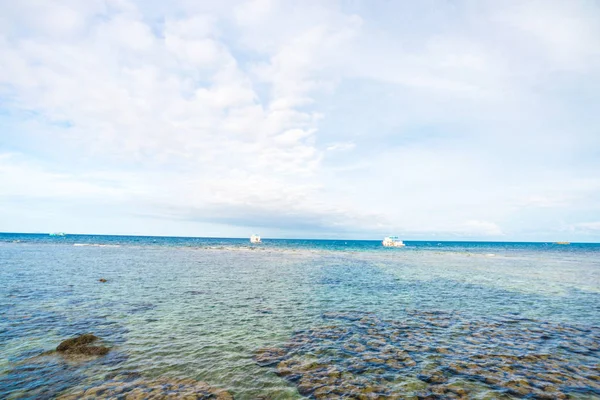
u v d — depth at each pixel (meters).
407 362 11.42
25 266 36.19
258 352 12.23
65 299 20.44
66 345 11.97
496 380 10.04
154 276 32.16
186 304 20.11
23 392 8.77
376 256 75.00
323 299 22.75
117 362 10.98
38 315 16.56
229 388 9.27
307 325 16.05
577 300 23.75
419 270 43.97
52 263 40.31
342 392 9.15
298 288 27.33
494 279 35.25
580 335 15.00
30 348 12.02
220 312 18.34
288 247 122.06
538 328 16.11
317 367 10.89
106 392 8.83
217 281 30.25
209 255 65.69
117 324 15.43
